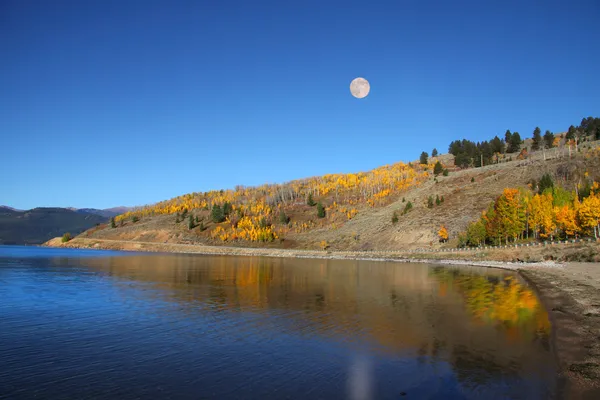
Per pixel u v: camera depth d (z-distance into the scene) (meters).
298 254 117.56
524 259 65.62
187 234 169.25
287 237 150.88
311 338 19.75
